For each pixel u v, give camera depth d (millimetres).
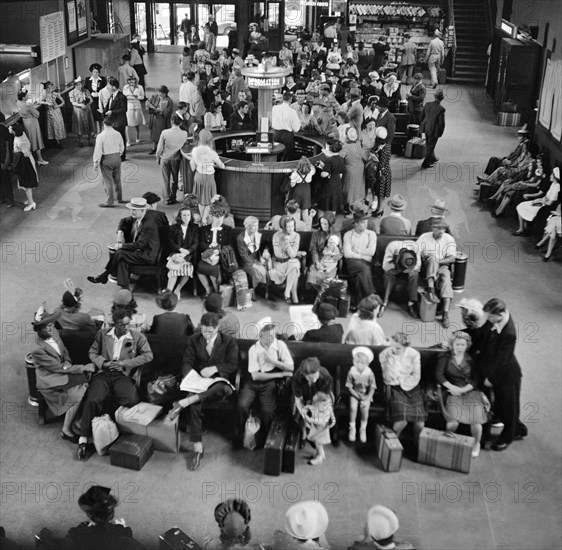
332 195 14203
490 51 26219
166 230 11648
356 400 8195
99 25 28234
